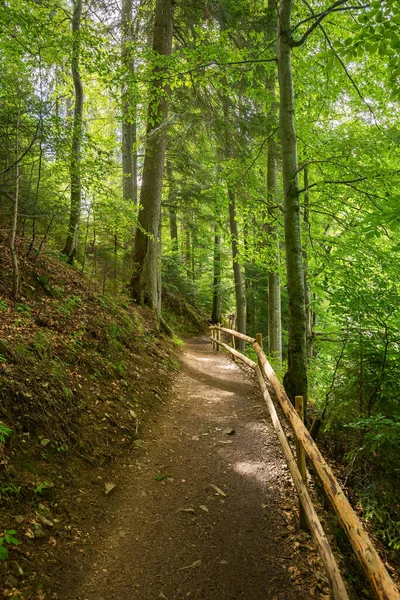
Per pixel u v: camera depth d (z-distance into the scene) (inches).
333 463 185.6
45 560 99.7
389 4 130.7
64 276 274.8
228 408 244.2
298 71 301.7
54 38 251.6
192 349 539.8
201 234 685.9
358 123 331.3
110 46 371.6
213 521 133.0
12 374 142.6
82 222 363.6
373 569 56.8
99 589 99.7
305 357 209.2
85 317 239.5
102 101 591.8
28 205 279.4
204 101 347.6
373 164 257.0
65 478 131.2
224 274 761.6
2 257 225.1
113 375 212.5
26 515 108.3
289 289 213.3
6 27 218.8
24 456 124.8
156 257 420.5
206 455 180.2
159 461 169.3
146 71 263.4
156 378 257.9
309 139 319.9
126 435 177.2
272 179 374.3
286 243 216.7
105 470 149.2
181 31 421.1
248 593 103.7
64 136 260.4
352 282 224.4
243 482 157.6
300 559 115.7
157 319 397.4
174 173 599.8
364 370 199.0
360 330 204.4
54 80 332.8
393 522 150.3
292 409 122.6
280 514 136.5
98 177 272.5
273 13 298.8
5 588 86.9
